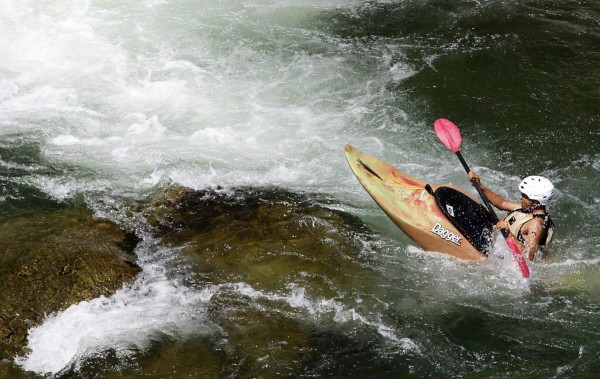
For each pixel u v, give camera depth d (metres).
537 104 17.91
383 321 11.99
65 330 11.39
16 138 16.25
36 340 11.20
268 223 13.98
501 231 12.84
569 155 16.33
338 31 20.70
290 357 11.26
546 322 12.01
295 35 20.42
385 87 18.45
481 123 17.34
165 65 18.91
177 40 19.88
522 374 11.11
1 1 21.00
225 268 12.85
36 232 13.28
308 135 16.70
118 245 13.16
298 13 21.42
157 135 16.56
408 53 19.77
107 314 11.73
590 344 11.59
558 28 20.83
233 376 10.89
